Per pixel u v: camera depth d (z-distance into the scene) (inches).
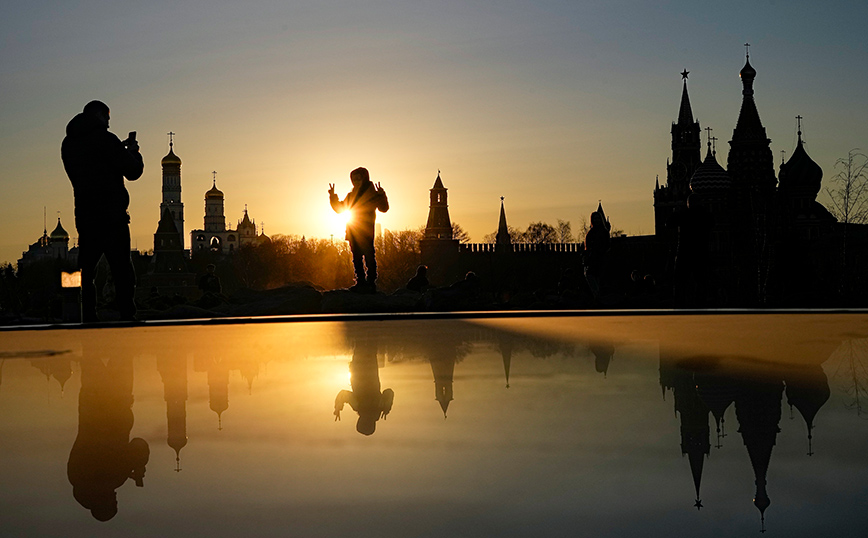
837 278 2898.6
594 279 1414.9
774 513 178.2
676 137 6304.1
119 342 611.5
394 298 1136.8
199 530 173.9
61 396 346.3
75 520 181.2
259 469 220.4
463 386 358.9
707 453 230.4
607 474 210.4
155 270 7239.2
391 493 197.5
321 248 7224.4
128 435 264.5
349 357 482.9
